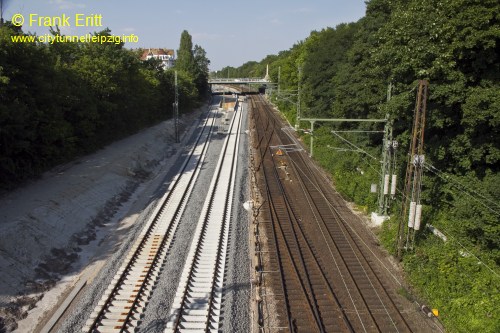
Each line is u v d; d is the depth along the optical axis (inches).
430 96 761.0
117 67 1571.1
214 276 690.2
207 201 1077.8
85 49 1561.3
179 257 757.9
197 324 561.9
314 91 1984.5
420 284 674.8
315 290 669.3
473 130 733.9
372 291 671.1
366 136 1368.1
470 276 658.2
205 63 4074.8
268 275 714.2
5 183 970.1
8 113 854.5
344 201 1141.1
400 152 1012.5
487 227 704.4
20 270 663.8
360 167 1301.7
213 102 4035.4
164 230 879.7
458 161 831.1
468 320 571.2
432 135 882.8
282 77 3336.6
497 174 741.9
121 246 799.7
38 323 567.5
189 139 2107.5
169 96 2554.1
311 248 828.0
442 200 856.9
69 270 726.5
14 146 924.6
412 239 761.6
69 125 1184.2
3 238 692.7
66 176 1119.6
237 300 632.4
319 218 995.3
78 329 544.7
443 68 716.0
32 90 1019.9
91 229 903.1
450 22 708.0
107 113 1523.1
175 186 1253.7
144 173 1416.1
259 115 2994.6
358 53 1401.3
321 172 1448.1
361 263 767.1
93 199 1019.9
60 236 806.5
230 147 1884.8
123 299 615.5
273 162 1587.1
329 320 591.2
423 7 787.4
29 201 882.8
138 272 695.7
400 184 1007.6
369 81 1252.5
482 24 675.4
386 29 860.0
